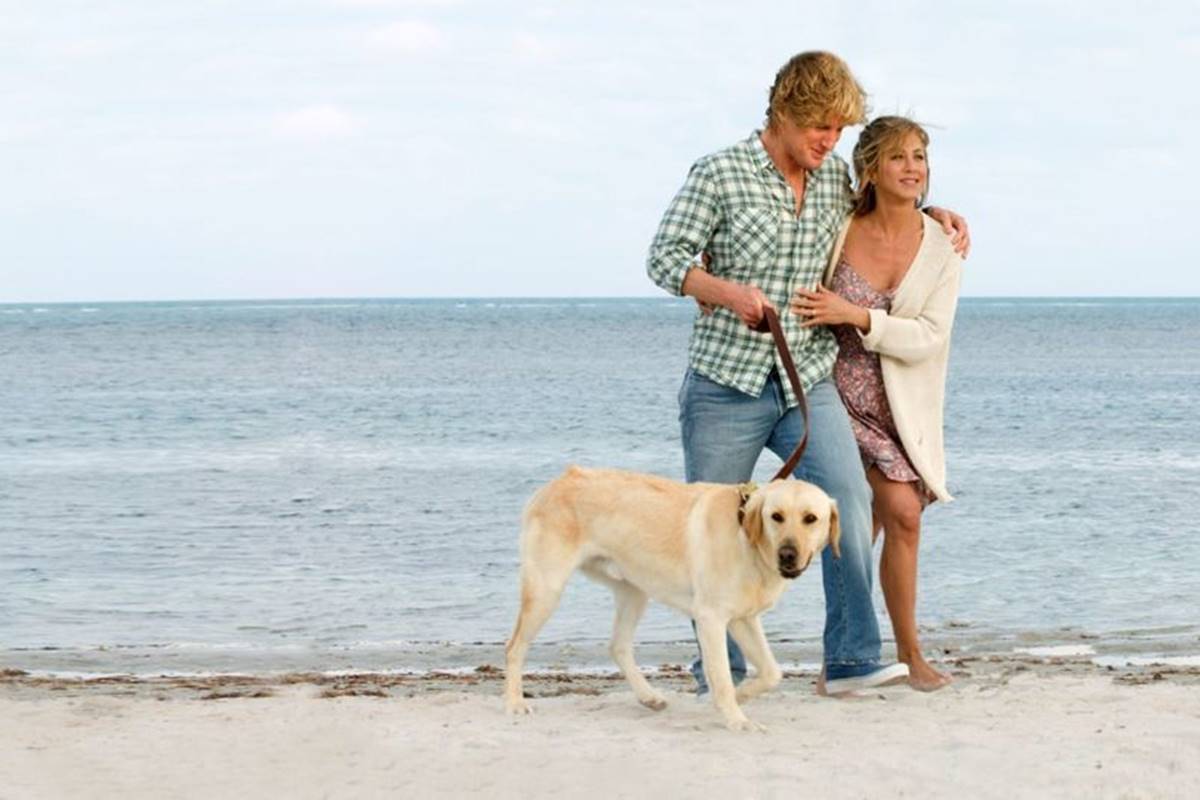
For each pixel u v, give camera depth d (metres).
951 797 4.92
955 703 6.59
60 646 9.98
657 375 44.72
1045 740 5.71
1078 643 9.83
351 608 11.36
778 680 6.13
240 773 5.41
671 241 6.09
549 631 10.34
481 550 14.11
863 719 6.19
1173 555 13.59
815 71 5.82
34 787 5.23
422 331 100.81
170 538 14.80
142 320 147.25
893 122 6.25
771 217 6.04
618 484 6.23
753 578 5.82
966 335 92.31
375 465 21.38
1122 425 27.91
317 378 43.81
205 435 26.28
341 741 5.86
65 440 25.41
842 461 6.12
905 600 6.77
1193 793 4.89
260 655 9.64
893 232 6.40
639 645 9.84
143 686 8.27
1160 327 112.31
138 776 5.38
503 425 27.86
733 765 5.34
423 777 5.30
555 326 114.56
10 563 13.33
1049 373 46.50
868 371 6.54
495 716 6.41
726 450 6.21
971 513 16.33
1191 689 7.16
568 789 5.09
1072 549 13.93
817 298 6.12
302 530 15.34
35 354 62.66
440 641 10.15
